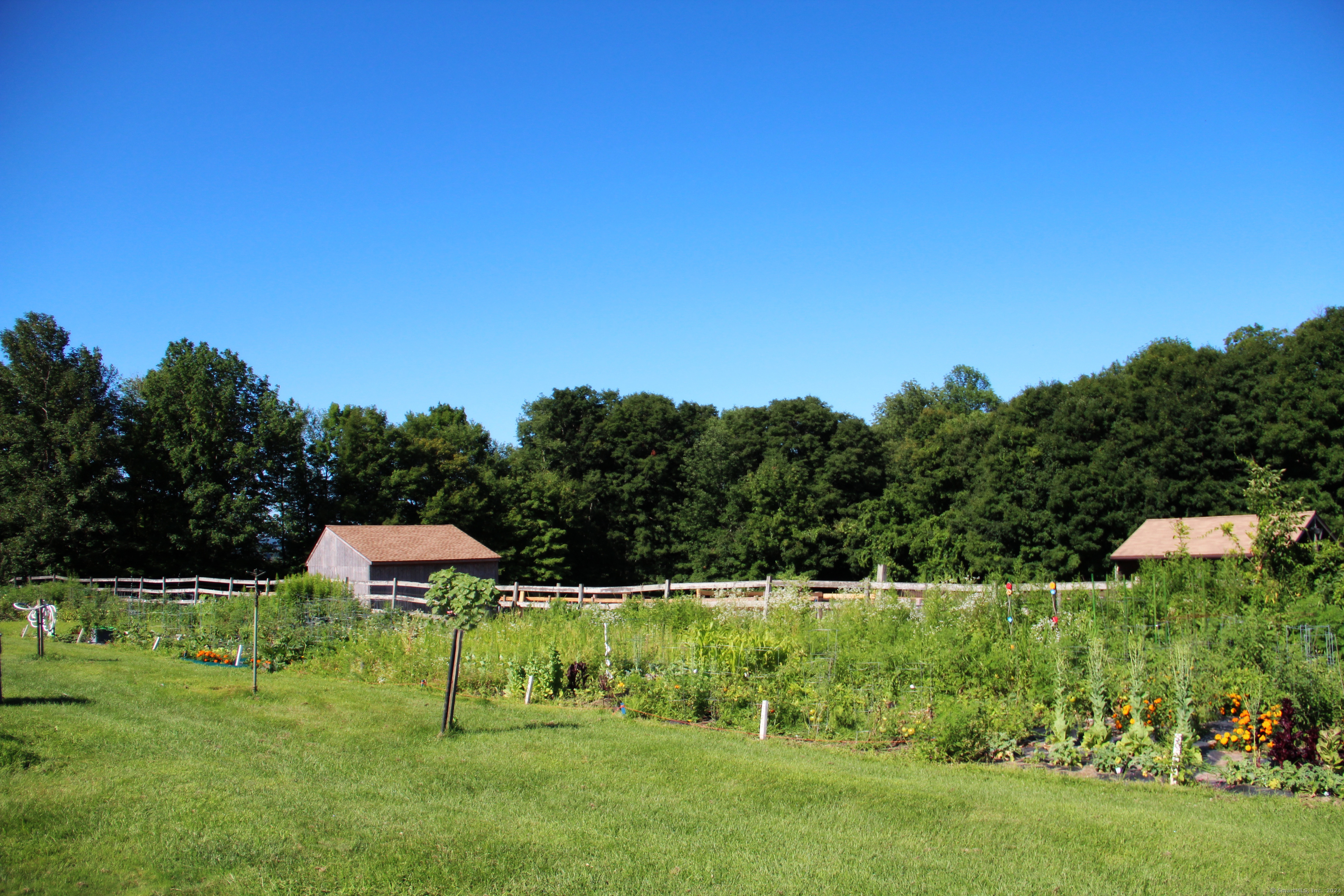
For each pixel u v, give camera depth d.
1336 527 34.78
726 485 61.03
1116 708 10.25
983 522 46.91
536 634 16.14
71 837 6.71
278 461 49.66
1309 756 8.41
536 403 68.31
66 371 44.19
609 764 9.23
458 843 6.70
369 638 17.95
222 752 9.59
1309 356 40.16
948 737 9.52
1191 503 41.44
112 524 43.12
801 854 6.58
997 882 6.00
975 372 82.44
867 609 16.23
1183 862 6.38
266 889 5.77
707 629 15.45
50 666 16.80
